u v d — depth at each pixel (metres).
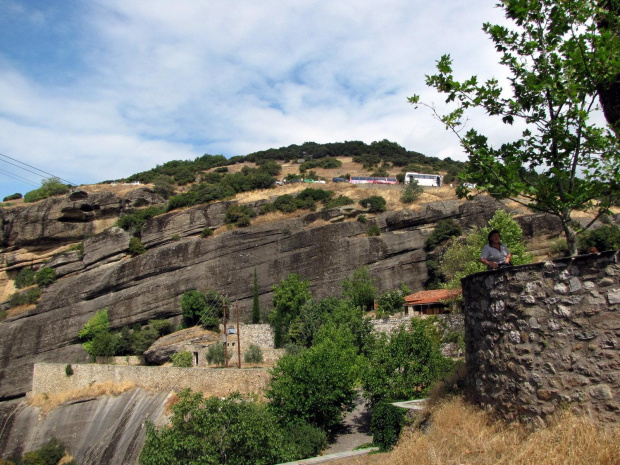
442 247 56.25
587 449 6.27
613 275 6.80
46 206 74.88
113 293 62.38
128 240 66.38
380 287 56.53
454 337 28.38
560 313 7.32
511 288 8.16
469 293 9.66
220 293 58.44
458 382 11.20
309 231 60.03
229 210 64.62
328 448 22.59
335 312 38.47
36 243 74.38
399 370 22.16
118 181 108.12
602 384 6.69
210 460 19.00
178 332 54.47
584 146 9.35
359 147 135.88
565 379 7.12
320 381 24.31
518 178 9.35
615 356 6.62
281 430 22.61
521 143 10.05
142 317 59.28
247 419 20.55
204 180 104.38
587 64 9.26
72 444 40.72
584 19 9.58
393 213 61.62
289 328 49.59
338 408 24.56
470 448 8.00
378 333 33.59
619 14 9.86
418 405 16.33
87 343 58.91
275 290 53.62
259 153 138.00
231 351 50.09
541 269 7.70
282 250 59.94
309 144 146.38
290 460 20.58
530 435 7.29
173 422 20.44
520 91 10.02
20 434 43.94
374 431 15.97
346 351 28.47
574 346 7.09
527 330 7.79
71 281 64.62
